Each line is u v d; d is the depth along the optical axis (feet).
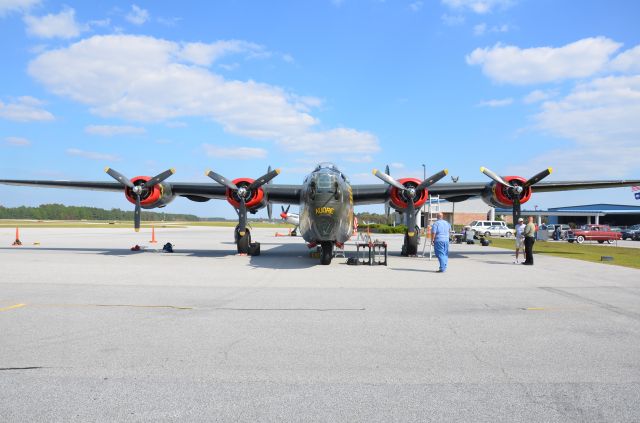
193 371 15.98
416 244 65.92
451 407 13.17
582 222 254.27
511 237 169.48
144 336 20.40
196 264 52.42
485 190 65.87
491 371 16.19
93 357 17.39
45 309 26.21
